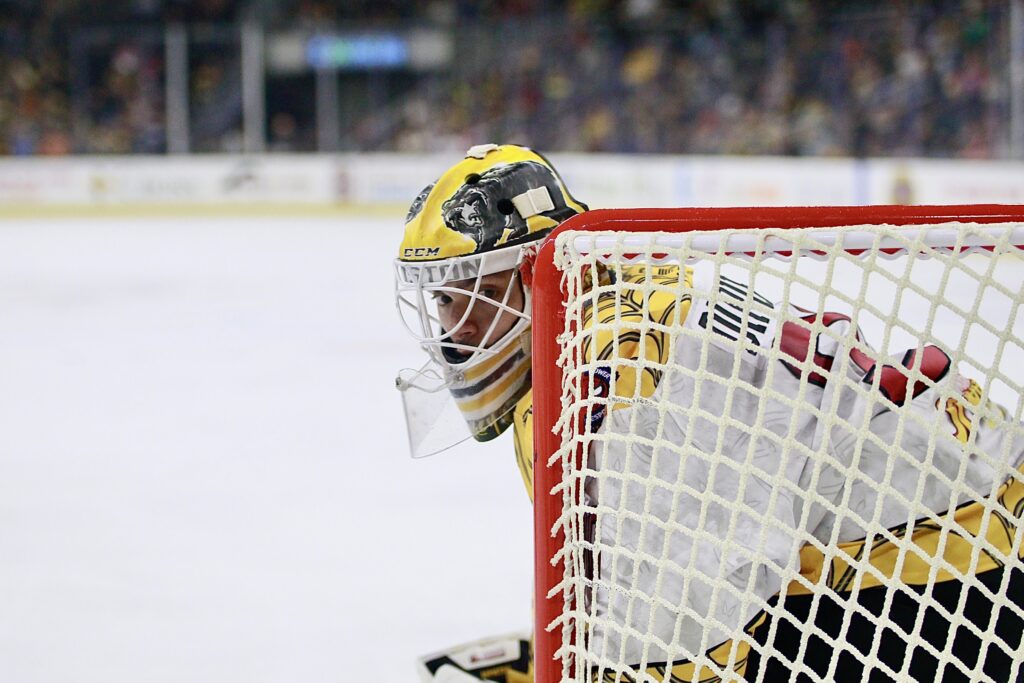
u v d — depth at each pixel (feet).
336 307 44.37
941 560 7.79
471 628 14.76
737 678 8.06
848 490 7.71
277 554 17.78
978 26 68.59
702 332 7.53
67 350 36.86
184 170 84.74
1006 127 65.57
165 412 28.25
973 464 8.89
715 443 8.59
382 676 13.35
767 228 7.61
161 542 18.48
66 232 74.43
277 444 24.84
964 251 7.62
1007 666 8.99
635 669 8.66
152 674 13.58
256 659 13.93
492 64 81.71
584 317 8.68
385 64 82.23
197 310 44.11
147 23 89.71
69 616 15.38
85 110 85.71
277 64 82.84
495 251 9.12
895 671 9.01
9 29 87.51
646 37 80.07
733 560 8.54
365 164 83.51
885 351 7.39
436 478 21.74
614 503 8.54
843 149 72.84
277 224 79.36
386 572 16.88
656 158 78.18
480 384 9.60
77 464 23.54
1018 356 22.45
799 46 76.69
